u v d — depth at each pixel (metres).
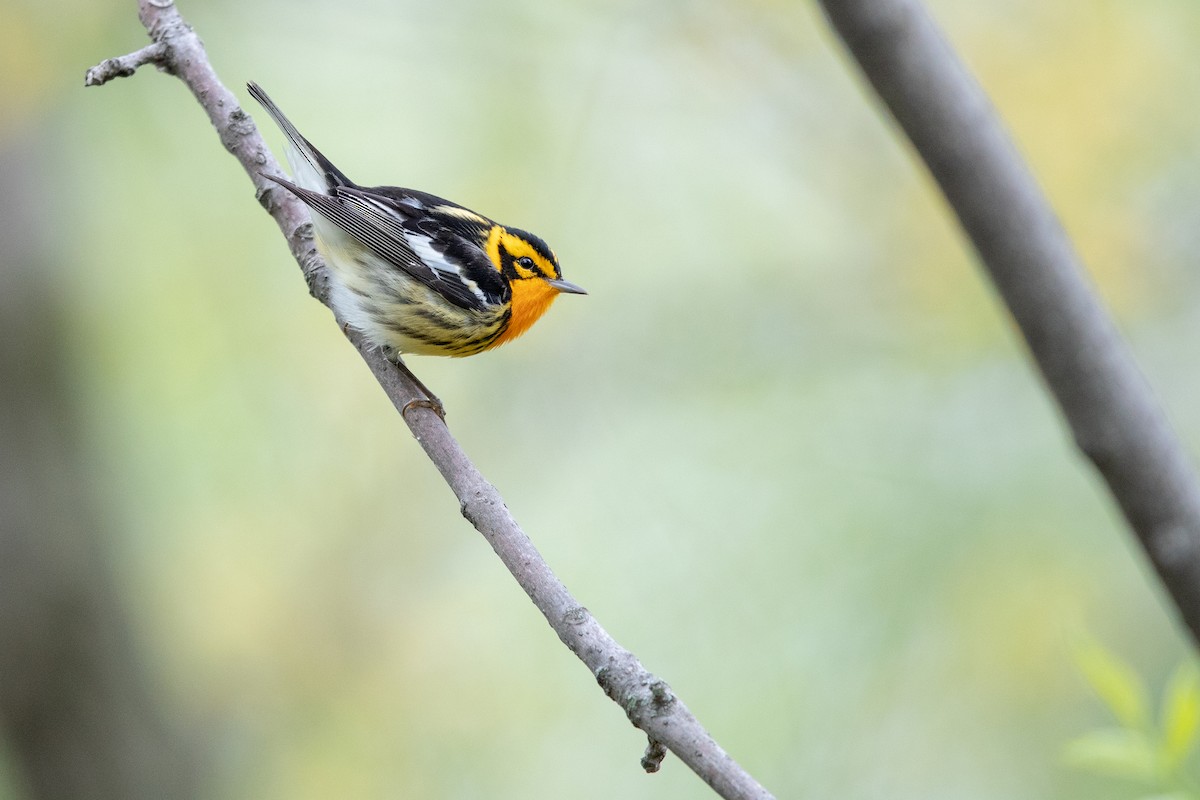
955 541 12.15
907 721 12.23
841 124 14.08
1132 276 12.59
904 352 13.93
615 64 13.78
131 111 12.41
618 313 14.50
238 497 13.73
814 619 12.44
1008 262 5.15
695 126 14.05
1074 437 5.32
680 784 13.37
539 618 14.25
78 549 13.34
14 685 13.14
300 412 13.81
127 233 13.12
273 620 13.92
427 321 8.61
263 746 14.08
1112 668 6.43
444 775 13.81
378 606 14.31
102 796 13.39
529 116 13.48
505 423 14.80
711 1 13.84
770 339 14.34
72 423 13.51
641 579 13.09
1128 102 12.56
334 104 13.13
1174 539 5.22
